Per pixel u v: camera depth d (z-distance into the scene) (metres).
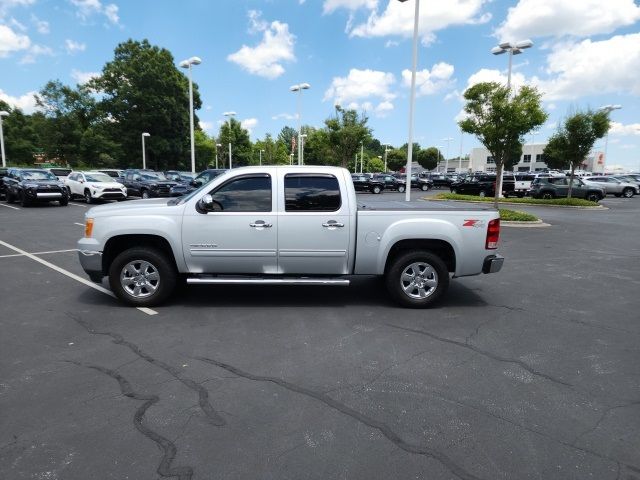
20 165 56.16
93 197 22.56
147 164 62.22
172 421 3.24
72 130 54.22
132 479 2.62
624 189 35.56
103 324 5.28
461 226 5.89
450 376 4.03
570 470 2.74
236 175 5.86
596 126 23.08
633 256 10.24
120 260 5.84
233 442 2.99
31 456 2.82
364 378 3.96
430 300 6.03
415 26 16.22
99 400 3.53
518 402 3.58
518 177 35.03
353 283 7.42
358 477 2.65
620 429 3.20
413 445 2.98
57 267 8.26
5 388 3.70
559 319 5.70
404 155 110.06
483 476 2.68
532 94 18.30
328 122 36.16
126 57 61.03
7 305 5.97
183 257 5.84
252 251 5.82
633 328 5.38
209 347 4.62
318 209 5.82
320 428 3.17
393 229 5.83
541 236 13.49
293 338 4.91
